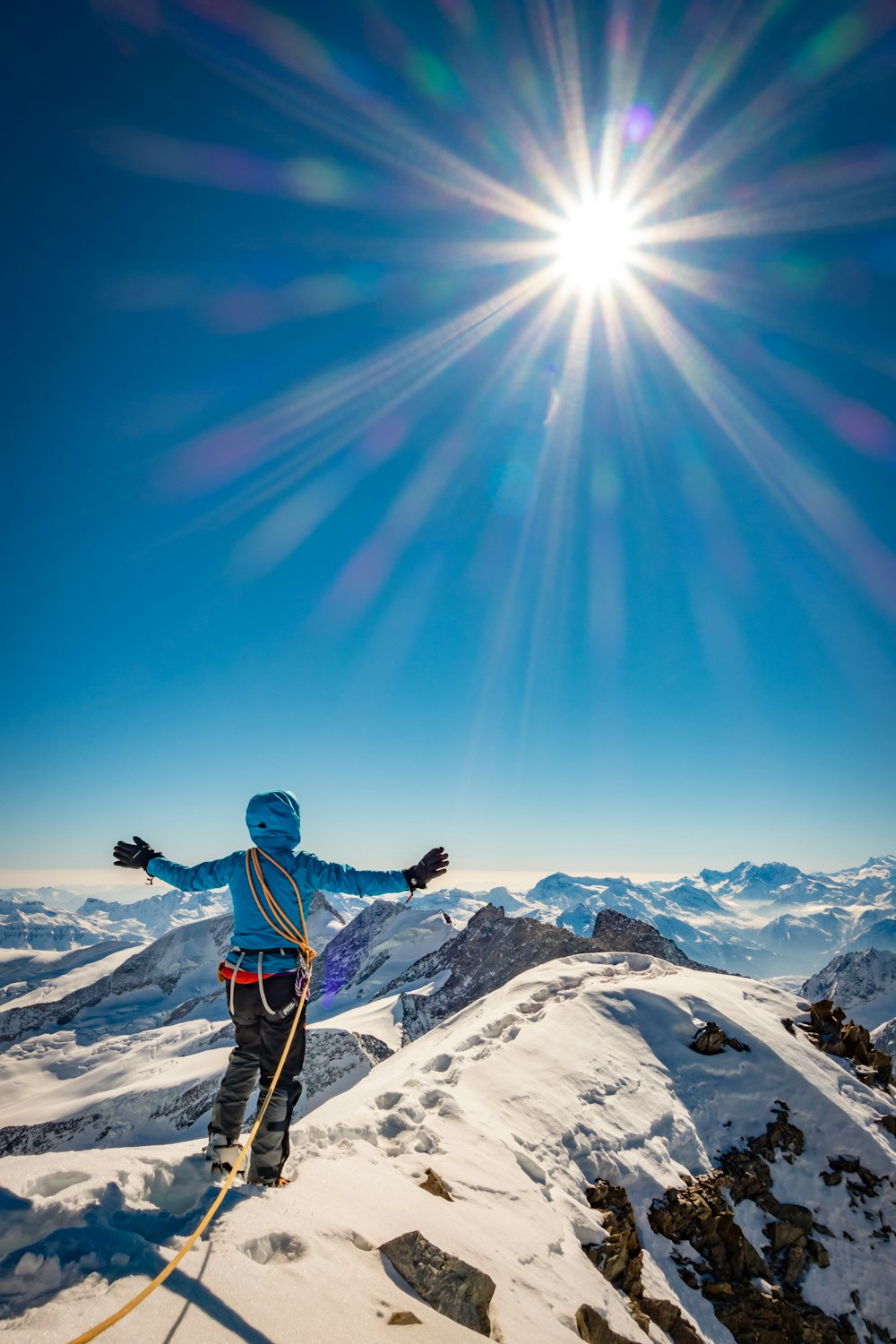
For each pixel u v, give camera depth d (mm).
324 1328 3406
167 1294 3193
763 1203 10898
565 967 19688
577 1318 5895
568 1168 9617
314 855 5223
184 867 5281
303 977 4949
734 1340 8695
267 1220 4227
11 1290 3092
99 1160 4590
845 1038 15945
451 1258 4711
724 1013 15117
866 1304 9945
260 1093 4965
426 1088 10141
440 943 86062
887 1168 11820
